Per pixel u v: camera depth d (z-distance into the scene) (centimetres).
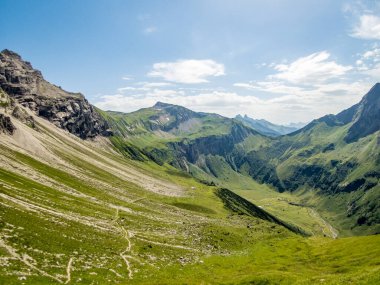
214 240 15000
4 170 13962
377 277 5419
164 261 10106
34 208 10575
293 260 12850
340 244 14038
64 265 7369
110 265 8375
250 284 8075
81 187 18025
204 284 8350
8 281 5800
